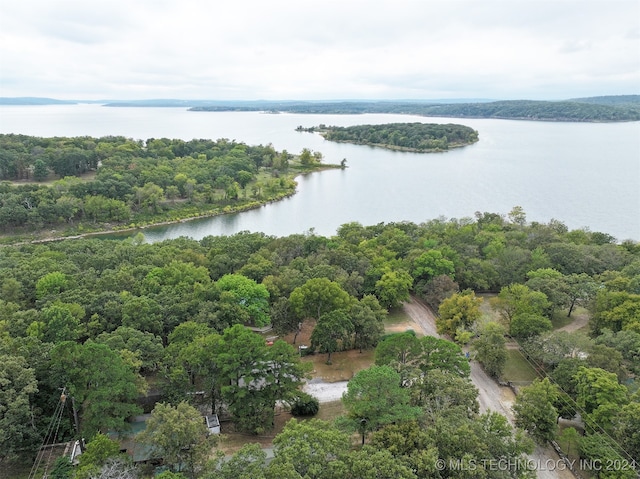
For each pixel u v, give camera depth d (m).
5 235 142.50
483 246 110.38
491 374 67.81
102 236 150.25
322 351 73.88
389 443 42.69
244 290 76.44
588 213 169.75
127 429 49.31
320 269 88.06
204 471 41.09
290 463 36.34
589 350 63.47
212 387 55.25
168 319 69.19
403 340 59.56
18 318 64.38
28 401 48.81
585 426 53.41
